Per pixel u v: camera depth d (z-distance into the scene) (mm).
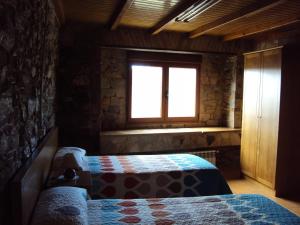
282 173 3996
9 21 1411
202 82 5250
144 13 3531
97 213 2043
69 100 4102
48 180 2414
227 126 5293
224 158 5035
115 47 4320
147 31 4438
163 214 2062
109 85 4668
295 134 3998
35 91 2193
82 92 4148
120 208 2150
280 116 3912
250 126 4555
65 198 1848
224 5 3174
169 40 4582
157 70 4945
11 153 1482
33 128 2127
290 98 3932
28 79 1906
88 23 4090
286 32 4352
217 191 3207
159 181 3066
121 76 4723
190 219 1988
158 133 4496
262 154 4270
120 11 3211
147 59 4793
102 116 4648
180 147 4648
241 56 5031
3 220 1334
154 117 4992
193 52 4758
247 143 4641
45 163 2332
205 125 5320
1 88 1296
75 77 4109
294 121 3975
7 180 1407
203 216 2041
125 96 4773
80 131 4164
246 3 3104
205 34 4727
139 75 4848
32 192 1723
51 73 3242
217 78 5340
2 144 1318
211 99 5332
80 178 2543
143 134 4406
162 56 4879
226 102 5309
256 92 4398
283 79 3879
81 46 4117
